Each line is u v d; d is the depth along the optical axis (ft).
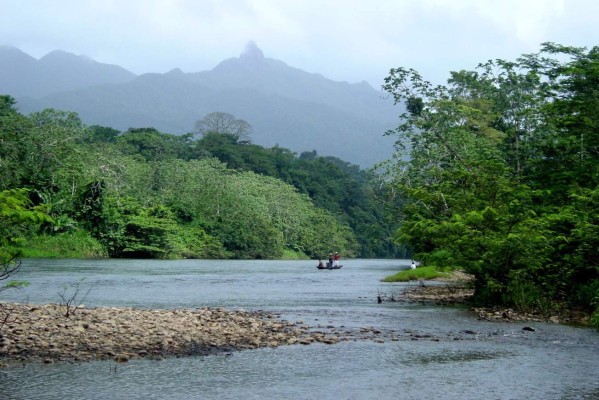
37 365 40.37
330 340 51.93
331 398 34.01
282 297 94.27
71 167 214.07
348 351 47.75
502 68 155.22
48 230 210.18
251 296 95.20
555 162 104.12
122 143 363.15
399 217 171.53
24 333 48.21
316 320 65.67
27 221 47.44
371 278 149.28
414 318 68.33
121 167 249.75
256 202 337.52
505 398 34.27
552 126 120.26
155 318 58.80
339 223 441.27
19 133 198.80
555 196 95.14
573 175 96.22
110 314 59.98
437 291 107.14
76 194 219.20
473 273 82.53
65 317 56.03
